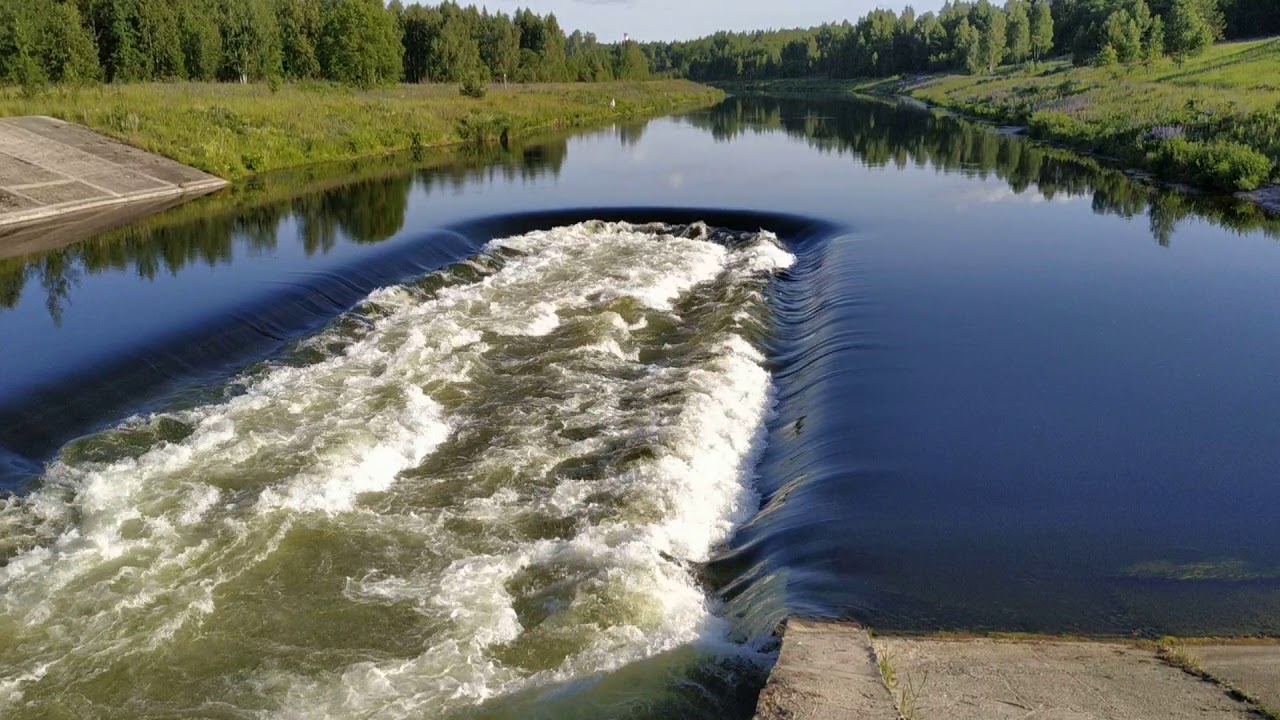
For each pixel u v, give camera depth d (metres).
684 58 199.88
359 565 10.99
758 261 26.45
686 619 9.92
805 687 7.50
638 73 131.25
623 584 10.34
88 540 11.20
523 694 8.68
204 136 39.38
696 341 19.50
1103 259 25.17
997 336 18.53
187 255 24.38
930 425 14.30
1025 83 85.56
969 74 115.00
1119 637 8.88
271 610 10.09
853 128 68.06
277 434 14.24
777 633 9.06
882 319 19.67
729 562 11.27
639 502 12.34
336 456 13.50
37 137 34.75
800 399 16.19
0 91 43.84
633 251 27.50
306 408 15.34
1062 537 11.01
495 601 10.23
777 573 10.43
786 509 12.10
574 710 8.36
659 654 9.23
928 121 74.06
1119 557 10.55
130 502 12.10
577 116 72.31
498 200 34.47
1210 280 22.81
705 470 13.59
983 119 73.19
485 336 19.52
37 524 11.58
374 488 13.05
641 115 83.38
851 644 8.55
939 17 158.38
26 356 16.19
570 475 13.38
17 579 10.40
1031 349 17.77
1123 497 12.00
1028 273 23.61
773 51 178.12
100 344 16.88
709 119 78.56
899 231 29.14
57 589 10.25
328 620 9.91
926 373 16.52
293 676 9.04
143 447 13.73
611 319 20.33
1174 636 8.88
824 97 124.62
